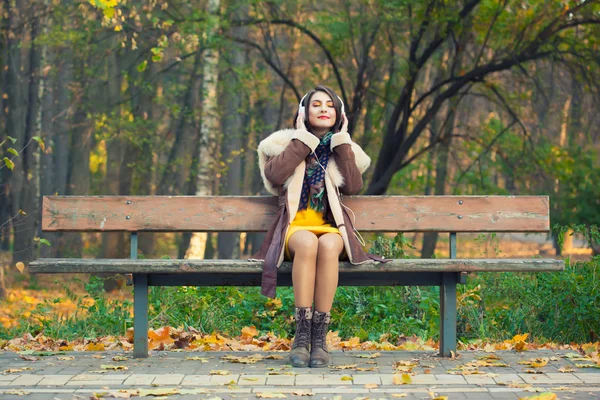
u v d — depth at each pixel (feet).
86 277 60.80
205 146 51.34
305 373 13.87
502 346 17.88
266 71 63.00
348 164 15.25
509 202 16.02
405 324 20.44
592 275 19.99
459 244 106.42
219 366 14.56
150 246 69.00
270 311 21.15
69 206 15.71
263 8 51.83
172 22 44.37
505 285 21.42
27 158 67.15
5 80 65.67
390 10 48.44
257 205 15.84
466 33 51.37
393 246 20.79
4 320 30.37
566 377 13.50
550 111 57.98
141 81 58.95
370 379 13.32
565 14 48.70
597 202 57.57
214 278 15.23
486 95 56.08
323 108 15.38
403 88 53.16
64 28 55.72
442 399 11.62
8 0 59.41
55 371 14.12
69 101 63.46
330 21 51.03
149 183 70.64
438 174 65.87
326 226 15.24
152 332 18.01
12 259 63.72
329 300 14.48
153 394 12.27
